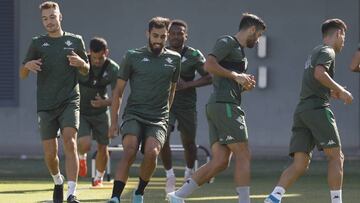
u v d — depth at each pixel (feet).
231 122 92.63
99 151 128.57
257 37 94.53
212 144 95.25
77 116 101.04
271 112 198.08
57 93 100.37
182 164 180.65
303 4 196.24
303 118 96.17
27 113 202.08
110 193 121.90
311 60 95.71
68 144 99.91
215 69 92.17
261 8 196.95
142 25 199.31
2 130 202.59
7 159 190.29
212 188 130.11
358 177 153.58
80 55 101.40
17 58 201.16
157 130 95.96
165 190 121.70
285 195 121.60
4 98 202.28
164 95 96.99
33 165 175.83
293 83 196.95
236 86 93.30
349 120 196.95
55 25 100.22
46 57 100.01
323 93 95.71
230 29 197.26
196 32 198.08
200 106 198.18
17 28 200.64
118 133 97.25
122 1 199.52
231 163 176.76
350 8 195.11
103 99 124.16
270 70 197.26
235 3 196.95
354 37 194.90
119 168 93.15
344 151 196.95
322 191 127.34
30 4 200.44
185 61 118.62
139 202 96.99
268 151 198.08
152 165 95.04
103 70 123.13
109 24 199.82
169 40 118.62
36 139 201.87
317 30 196.03
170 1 198.59
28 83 201.67
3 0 200.95
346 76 195.83
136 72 96.53
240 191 93.04
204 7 197.47
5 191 125.08
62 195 105.19
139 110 96.17
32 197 116.57
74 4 200.23
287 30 196.75
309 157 98.02
